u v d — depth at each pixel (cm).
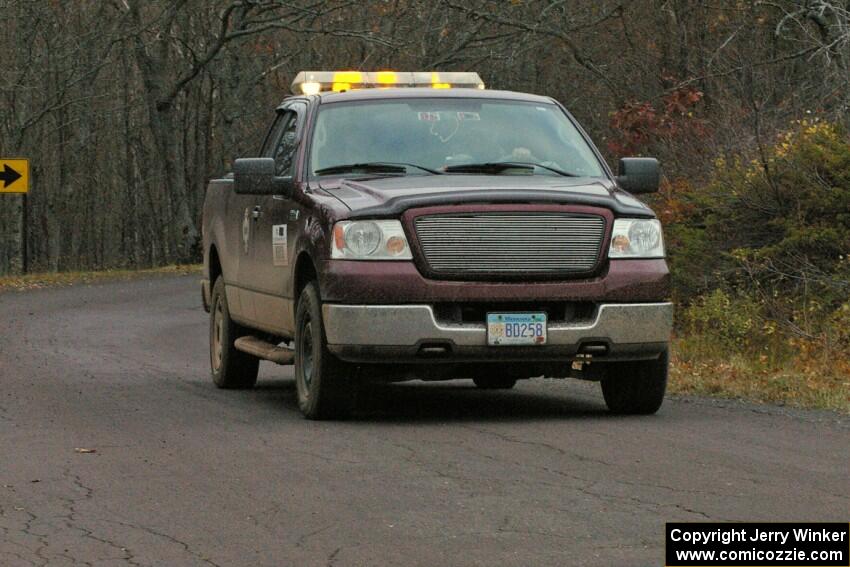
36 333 5119
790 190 4006
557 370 2494
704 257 4091
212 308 3294
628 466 1927
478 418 2497
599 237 2391
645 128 5319
